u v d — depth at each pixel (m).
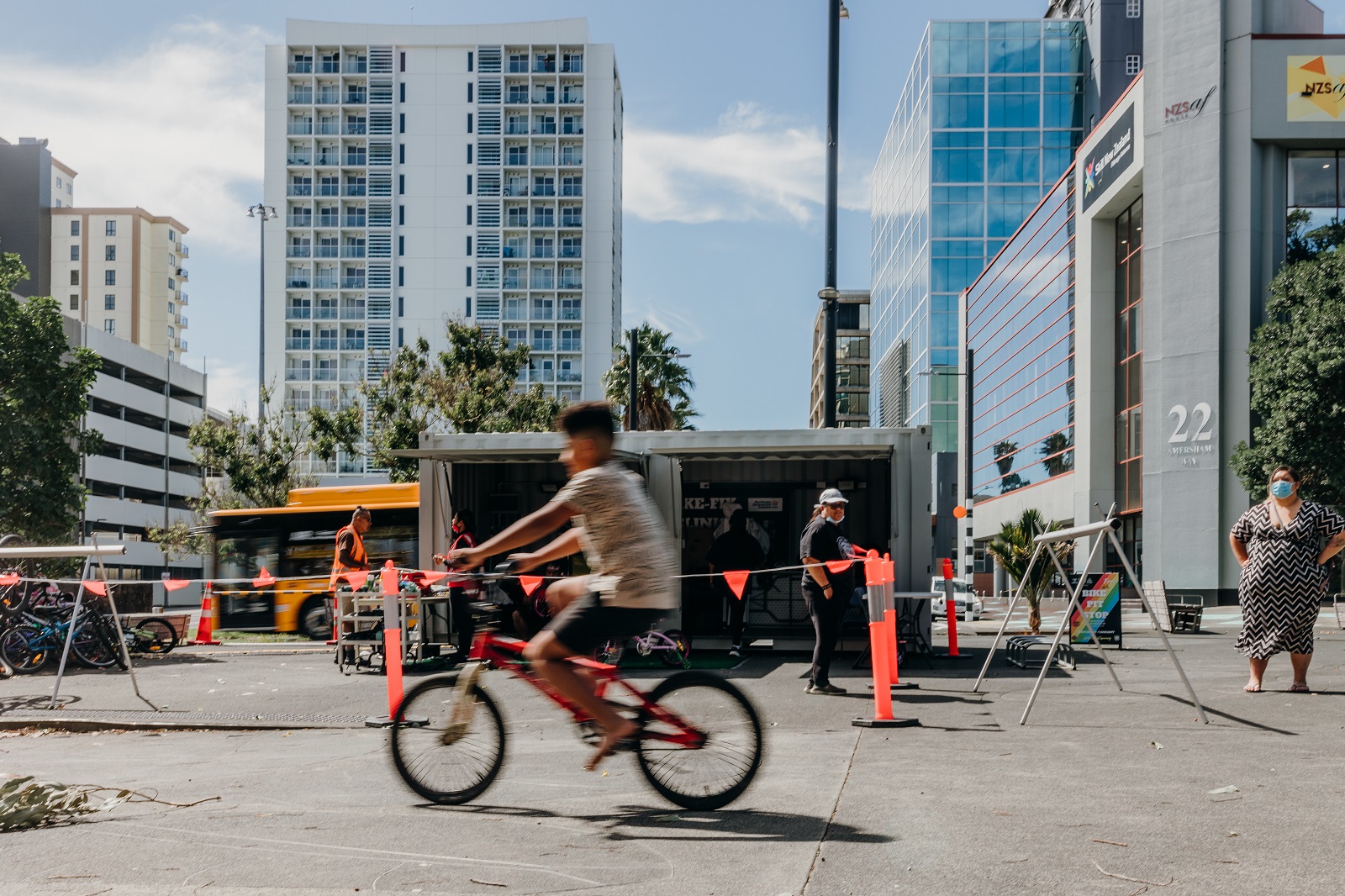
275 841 4.80
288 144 94.81
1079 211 41.56
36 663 13.49
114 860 4.48
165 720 9.20
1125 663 13.48
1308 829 4.71
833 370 16.28
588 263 95.75
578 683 5.09
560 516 5.01
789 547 16.81
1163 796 5.46
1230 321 31.09
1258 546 9.52
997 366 58.47
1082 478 41.25
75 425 35.72
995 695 10.11
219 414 98.94
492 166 95.50
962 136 66.19
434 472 15.77
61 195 126.44
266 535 21.98
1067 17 70.75
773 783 5.98
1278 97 30.94
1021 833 4.73
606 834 4.86
